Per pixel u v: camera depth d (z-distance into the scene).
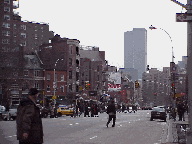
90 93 106.19
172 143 16.19
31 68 83.69
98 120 38.44
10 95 76.31
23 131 7.89
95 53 126.06
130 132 23.23
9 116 44.97
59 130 23.70
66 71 89.38
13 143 15.34
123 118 46.25
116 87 131.38
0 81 59.16
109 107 27.66
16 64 67.94
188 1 13.01
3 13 99.94
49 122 33.22
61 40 91.12
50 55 92.12
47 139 17.67
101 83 115.06
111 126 28.72
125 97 163.88
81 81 114.25
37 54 89.81
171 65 47.47
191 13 12.74
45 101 85.50
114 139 18.42
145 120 41.88
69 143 15.95
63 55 90.56
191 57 12.28
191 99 11.96
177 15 12.81
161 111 40.62
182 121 38.84
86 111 53.00
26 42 123.12
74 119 41.06
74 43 91.75
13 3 103.31
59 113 56.25
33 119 8.12
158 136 20.59
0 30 98.19
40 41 127.62
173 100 51.94
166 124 33.66
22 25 122.12
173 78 47.44
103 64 122.94
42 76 85.94
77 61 93.88
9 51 64.50
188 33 12.66
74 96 90.00
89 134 21.02
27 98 8.36
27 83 78.62
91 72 113.50
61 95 88.00
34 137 8.09
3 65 58.59
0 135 19.02
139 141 17.66
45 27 129.50
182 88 150.75
